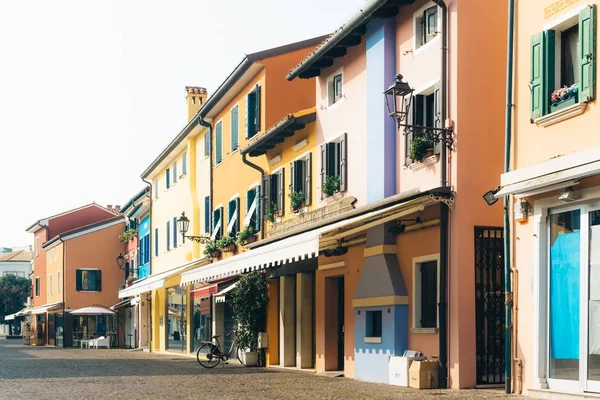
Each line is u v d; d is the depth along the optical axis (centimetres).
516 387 1302
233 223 2841
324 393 1442
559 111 1191
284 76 2545
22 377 2019
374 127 1752
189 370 2252
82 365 2639
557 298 1228
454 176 1464
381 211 1510
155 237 4425
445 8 1503
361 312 1789
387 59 1711
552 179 1130
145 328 4616
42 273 6769
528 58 1293
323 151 2059
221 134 3066
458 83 1469
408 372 1529
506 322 1322
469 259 1450
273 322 2438
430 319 1560
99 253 5784
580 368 1162
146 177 4562
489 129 1480
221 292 2584
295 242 1587
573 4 1191
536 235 1261
